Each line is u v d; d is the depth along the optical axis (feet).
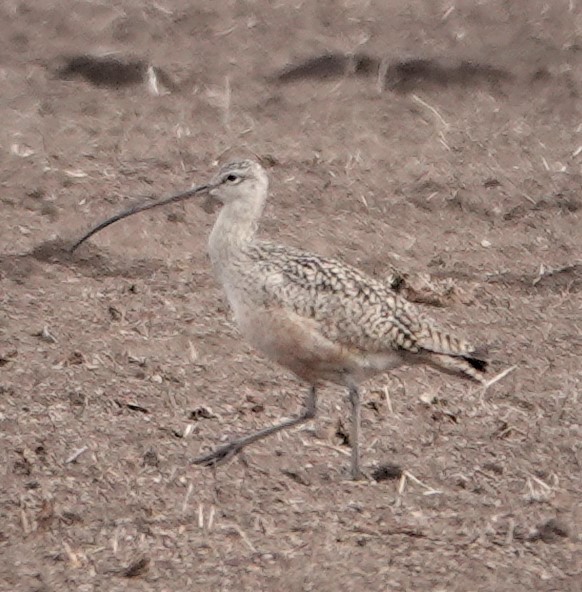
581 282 69.56
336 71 94.48
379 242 71.67
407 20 100.68
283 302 48.78
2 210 71.77
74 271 66.69
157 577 41.73
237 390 55.52
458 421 53.93
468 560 42.96
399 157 81.97
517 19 102.01
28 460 48.24
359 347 48.88
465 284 68.13
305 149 82.23
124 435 50.70
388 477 49.19
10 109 85.81
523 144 85.92
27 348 57.82
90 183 75.15
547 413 55.21
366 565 42.39
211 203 73.97
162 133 83.61
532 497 47.93
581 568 42.86
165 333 60.49
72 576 41.60
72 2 99.76
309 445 51.39
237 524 45.09
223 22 99.04
